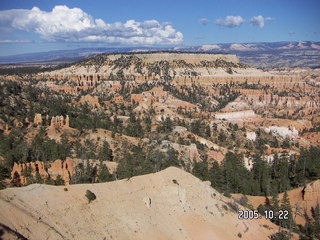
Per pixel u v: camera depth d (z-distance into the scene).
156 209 63.19
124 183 64.31
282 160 121.31
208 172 99.88
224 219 70.56
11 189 50.75
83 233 50.34
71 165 84.00
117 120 152.75
